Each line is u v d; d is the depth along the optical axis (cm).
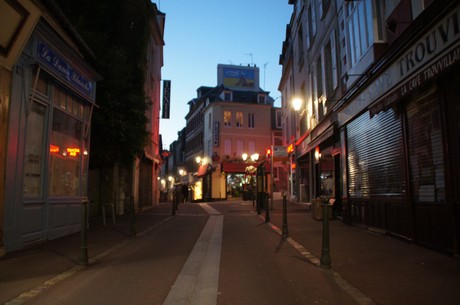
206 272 681
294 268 704
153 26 2359
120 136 1477
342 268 693
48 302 518
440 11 696
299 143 2481
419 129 860
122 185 1912
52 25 991
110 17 1791
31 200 933
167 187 7131
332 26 1586
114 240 1054
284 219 1105
